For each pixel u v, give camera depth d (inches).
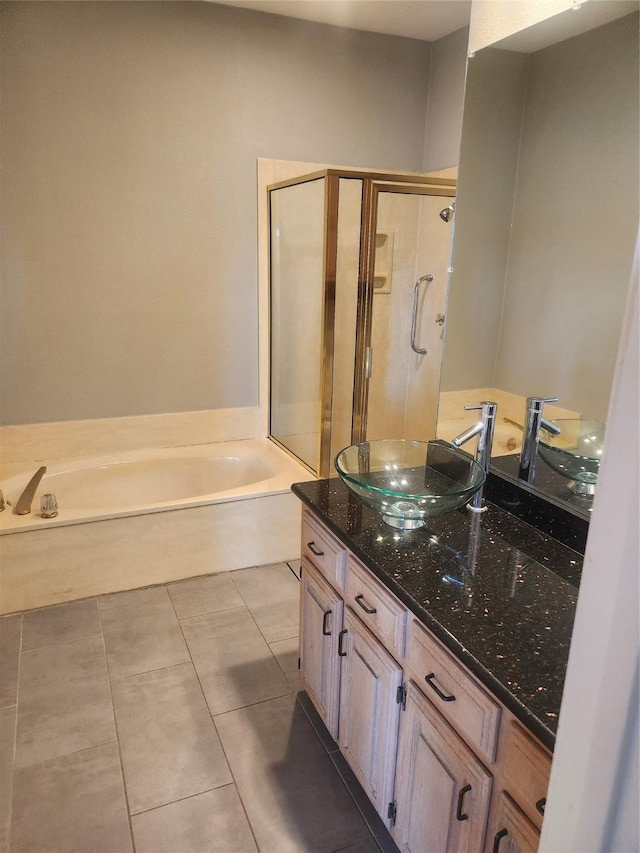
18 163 104.8
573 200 59.6
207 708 77.9
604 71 55.7
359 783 66.8
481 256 71.2
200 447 131.9
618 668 15.7
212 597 103.0
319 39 120.5
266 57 117.3
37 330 113.7
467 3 109.6
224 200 121.9
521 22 63.7
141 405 126.3
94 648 88.9
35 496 111.8
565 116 59.8
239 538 111.0
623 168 54.9
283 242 125.4
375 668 56.2
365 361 125.8
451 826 46.7
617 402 15.2
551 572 54.1
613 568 15.7
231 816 63.1
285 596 103.9
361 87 126.6
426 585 51.0
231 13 112.5
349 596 61.0
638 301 14.4
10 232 107.2
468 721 43.5
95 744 71.7
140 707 77.7
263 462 128.0
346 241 115.6
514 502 65.7
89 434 122.9
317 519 67.2
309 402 123.8
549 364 62.8
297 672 85.0
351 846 60.4
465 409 73.2
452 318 76.6
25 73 101.5
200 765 69.2
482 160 69.2
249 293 129.7
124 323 120.3
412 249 124.4
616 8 54.1
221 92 115.7
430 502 56.2
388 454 76.7
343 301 118.9
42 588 98.3
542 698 38.1
